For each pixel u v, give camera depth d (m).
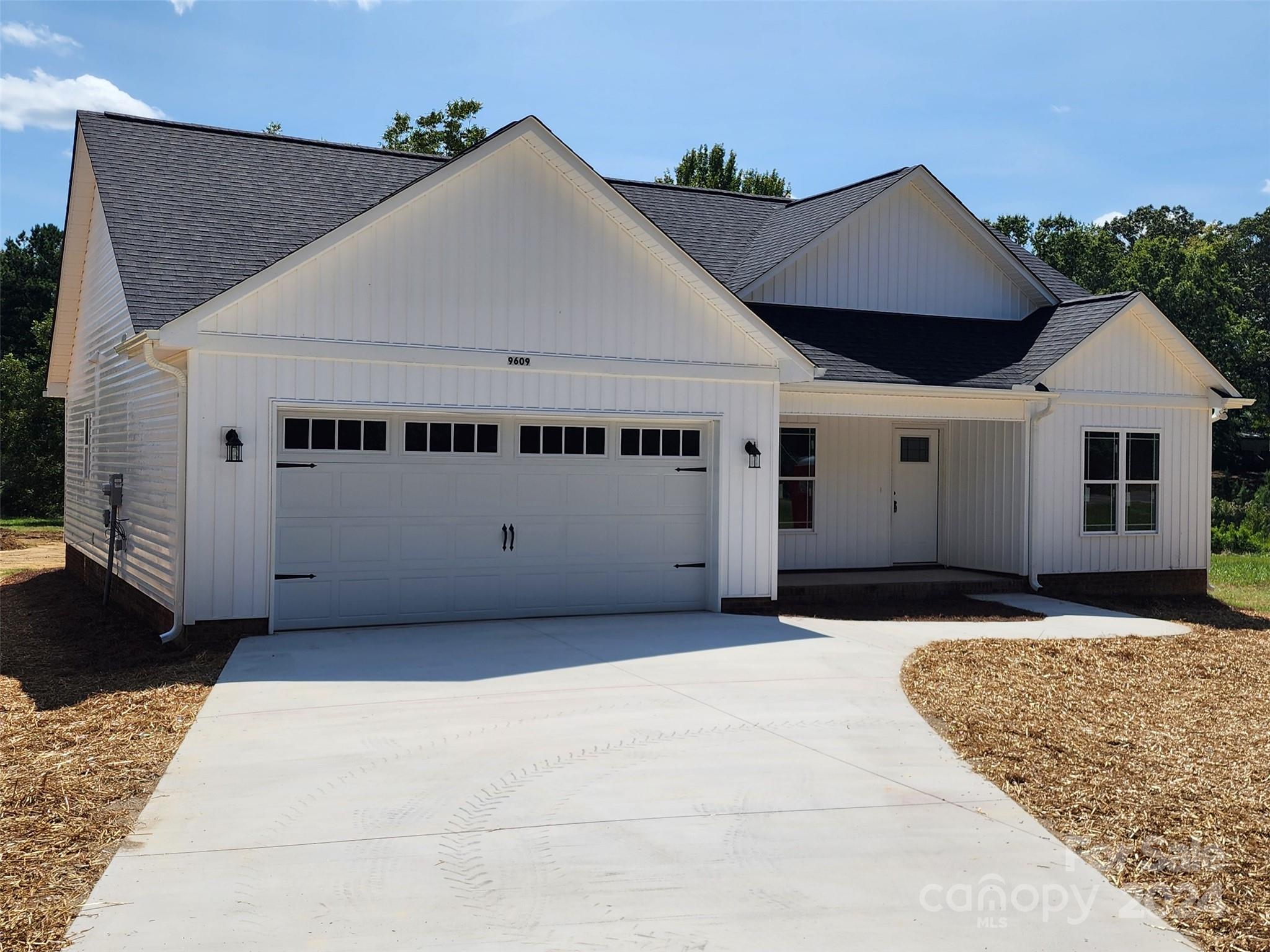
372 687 8.73
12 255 53.22
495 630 11.41
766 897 4.88
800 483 16.45
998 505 16.17
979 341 16.44
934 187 16.69
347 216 13.27
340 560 11.39
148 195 12.48
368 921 4.57
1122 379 16.02
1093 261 50.72
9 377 34.31
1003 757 7.10
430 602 11.84
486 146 11.36
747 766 6.77
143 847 5.33
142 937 4.39
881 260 16.70
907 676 9.51
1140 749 7.47
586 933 4.49
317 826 5.64
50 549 24.97
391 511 11.62
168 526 11.09
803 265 16.14
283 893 4.83
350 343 11.00
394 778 6.42
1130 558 16.30
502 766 6.68
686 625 11.98
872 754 7.08
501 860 5.23
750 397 13.14
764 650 10.56
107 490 13.45
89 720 7.81
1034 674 9.89
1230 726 8.20
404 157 15.38
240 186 13.31
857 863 5.28
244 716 7.81
